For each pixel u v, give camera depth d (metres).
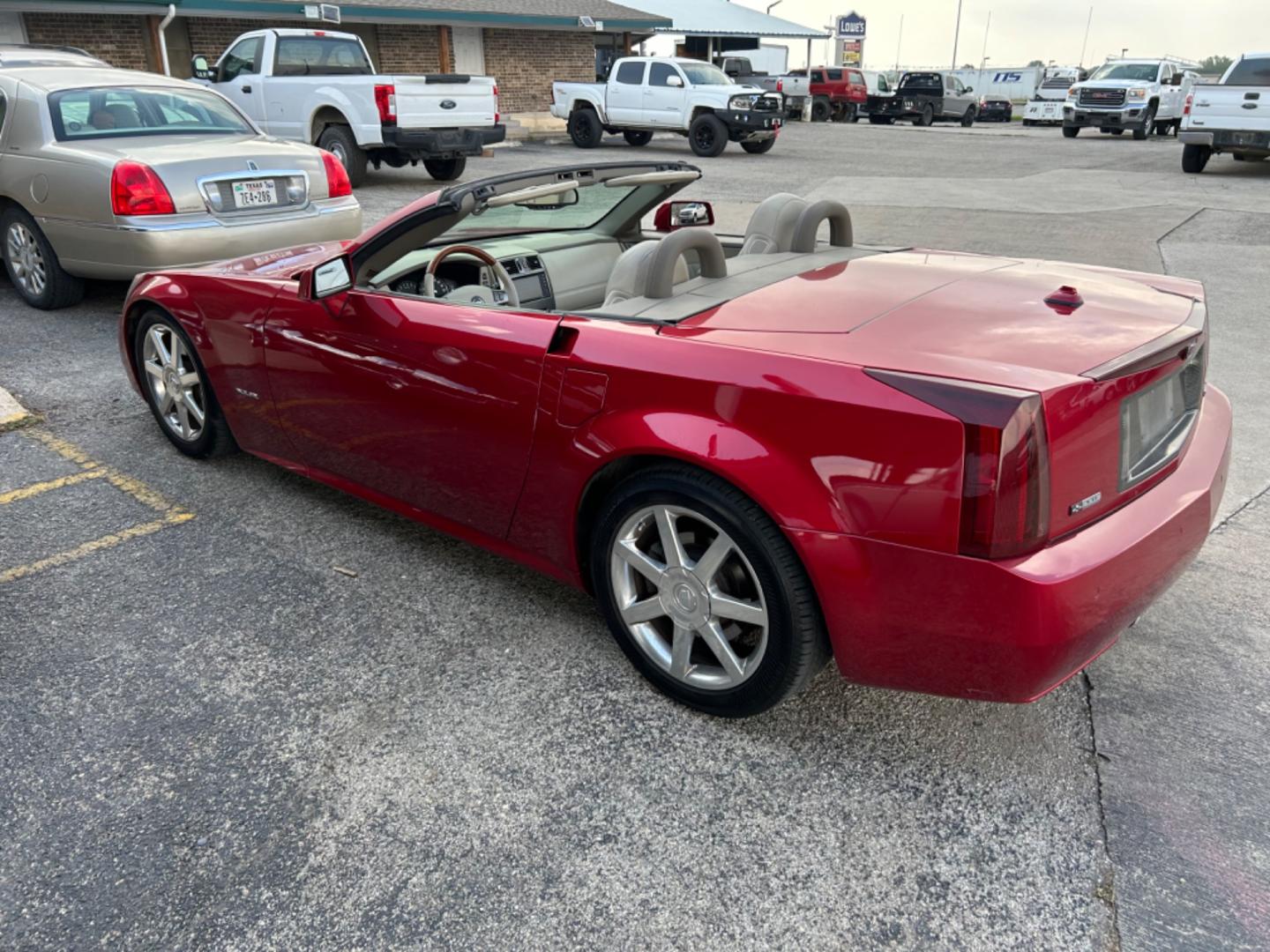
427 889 2.01
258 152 6.34
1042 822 2.18
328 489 3.99
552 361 2.50
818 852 2.10
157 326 4.03
